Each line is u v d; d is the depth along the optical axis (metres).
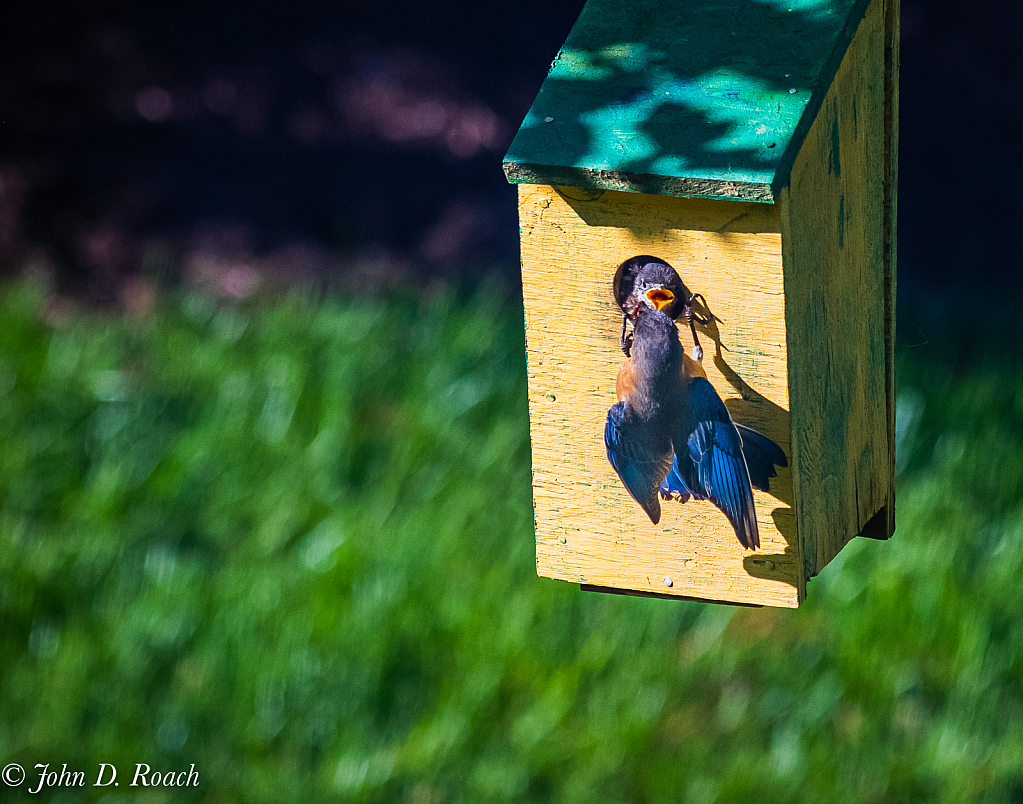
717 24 4.68
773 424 4.68
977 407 11.52
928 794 8.70
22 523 10.72
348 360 12.75
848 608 9.91
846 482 5.28
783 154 4.25
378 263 15.86
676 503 4.95
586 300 4.80
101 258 16.08
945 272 15.30
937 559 10.02
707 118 4.40
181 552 10.73
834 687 9.44
